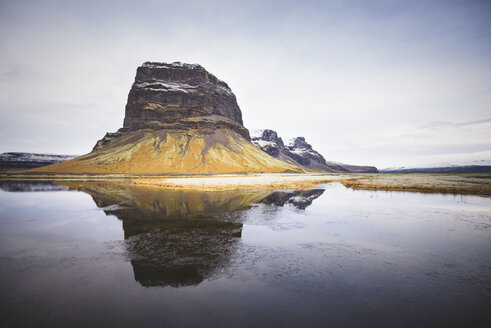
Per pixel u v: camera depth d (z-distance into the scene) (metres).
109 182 66.56
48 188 48.62
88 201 30.34
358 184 54.59
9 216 21.56
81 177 91.62
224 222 19.41
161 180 69.25
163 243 14.16
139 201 30.30
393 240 14.88
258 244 14.06
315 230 17.11
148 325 6.91
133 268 10.76
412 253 12.73
